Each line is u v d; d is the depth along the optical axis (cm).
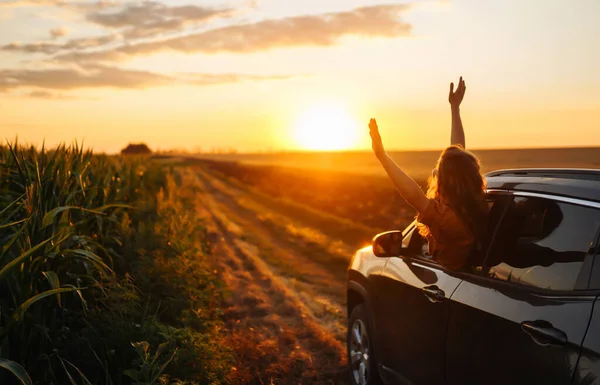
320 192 3509
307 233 1598
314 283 978
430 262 365
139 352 364
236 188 4278
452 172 299
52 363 394
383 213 2227
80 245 512
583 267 238
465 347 297
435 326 333
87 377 399
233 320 719
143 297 594
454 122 407
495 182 333
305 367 553
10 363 292
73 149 665
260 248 1366
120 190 839
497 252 297
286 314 760
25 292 386
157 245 775
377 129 312
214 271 979
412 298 366
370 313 446
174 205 1287
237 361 554
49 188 497
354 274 488
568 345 222
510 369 257
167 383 372
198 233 1307
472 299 296
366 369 456
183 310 593
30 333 381
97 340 416
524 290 264
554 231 264
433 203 308
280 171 6238
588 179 268
